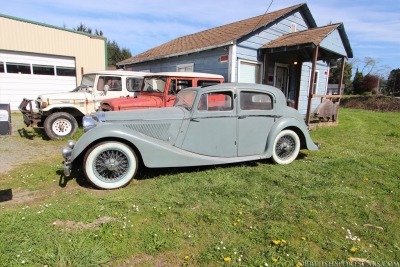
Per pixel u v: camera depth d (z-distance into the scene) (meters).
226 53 8.17
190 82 5.87
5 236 2.23
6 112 3.25
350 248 2.22
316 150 5.24
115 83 7.09
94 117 3.77
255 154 4.39
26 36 11.62
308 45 7.34
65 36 12.69
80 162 3.73
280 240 2.28
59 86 12.95
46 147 5.74
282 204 2.96
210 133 4.04
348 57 9.47
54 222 2.52
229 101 4.12
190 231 2.43
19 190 3.35
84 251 2.08
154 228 2.45
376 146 6.15
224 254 2.11
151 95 6.04
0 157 4.91
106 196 3.15
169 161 3.71
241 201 3.04
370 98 20.98
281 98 4.56
